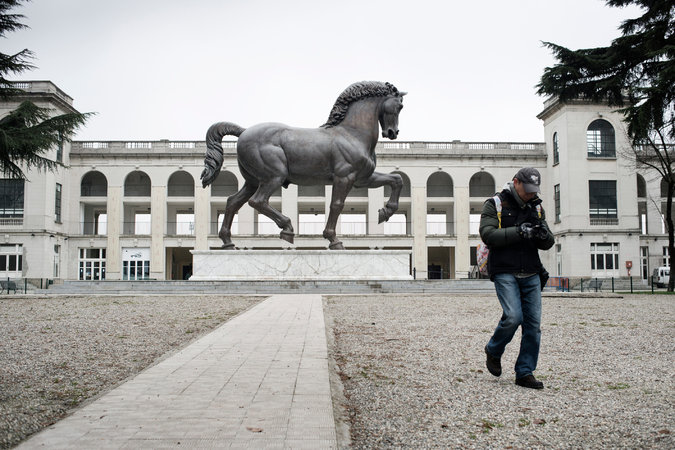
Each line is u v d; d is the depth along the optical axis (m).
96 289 19.27
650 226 48.31
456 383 5.50
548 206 48.44
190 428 3.82
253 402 4.52
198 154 47.38
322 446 3.46
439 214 53.56
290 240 17.88
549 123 48.34
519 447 3.69
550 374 5.98
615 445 3.74
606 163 45.22
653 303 16.06
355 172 17.38
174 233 48.88
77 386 5.59
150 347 7.94
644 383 5.55
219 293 17.61
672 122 15.77
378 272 18.62
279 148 17.25
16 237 42.81
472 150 48.91
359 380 5.64
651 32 15.55
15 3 16.19
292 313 11.46
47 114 18.08
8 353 7.47
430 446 3.70
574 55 16.69
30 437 3.64
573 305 15.24
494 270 5.31
